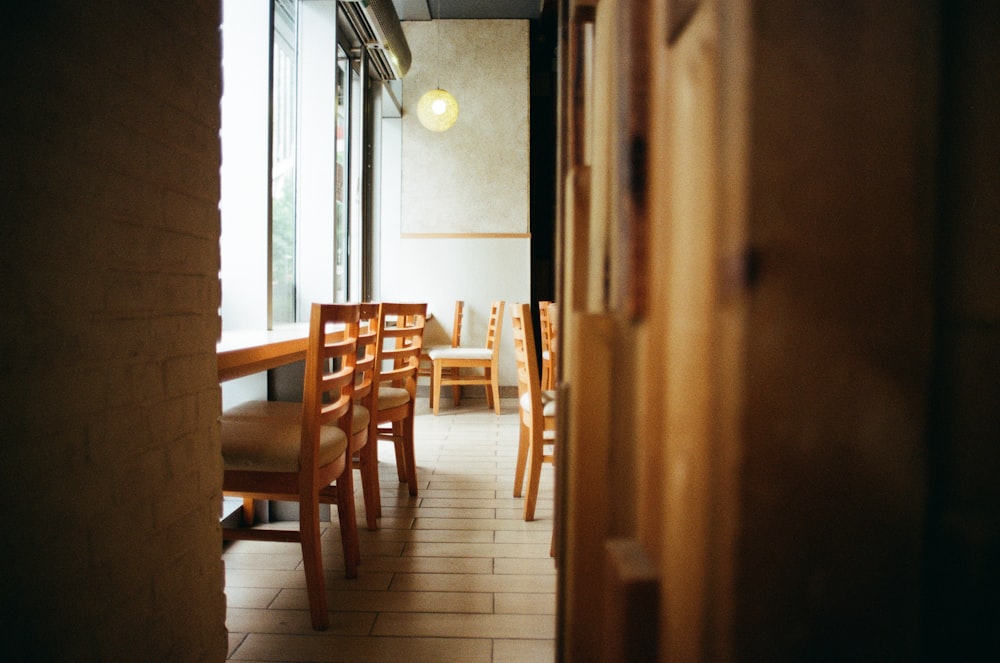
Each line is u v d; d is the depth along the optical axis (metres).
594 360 0.37
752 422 0.28
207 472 1.22
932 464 0.29
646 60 0.34
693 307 0.30
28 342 0.76
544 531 2.40
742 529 0.28
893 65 0.29
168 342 1.08
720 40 0.29
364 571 2.03
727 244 0.29
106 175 0.91
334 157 4.21
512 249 5.82
